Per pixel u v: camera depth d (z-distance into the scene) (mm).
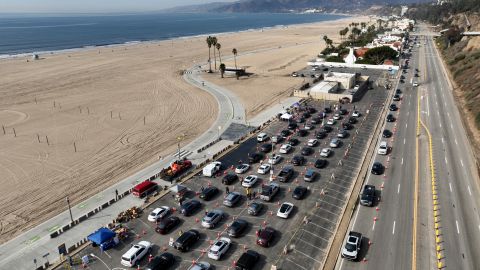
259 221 45094
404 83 119500
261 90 117812
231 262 37969
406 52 183750
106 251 40031
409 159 61719
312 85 118250
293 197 50188
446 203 47656
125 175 60875
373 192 49094
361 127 79125
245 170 58781
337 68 150625
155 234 43031
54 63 170750
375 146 68062
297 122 83188
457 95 102062
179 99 108250
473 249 38906
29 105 101875
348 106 95500
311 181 54906
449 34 183500
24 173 62156
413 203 48062
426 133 73875
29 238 43906
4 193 55906
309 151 65125
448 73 132250
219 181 56062
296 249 39781
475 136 71000
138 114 94250
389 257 38031
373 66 146750
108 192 54812
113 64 169125
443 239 40562
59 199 53750
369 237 41281
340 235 41844
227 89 120250
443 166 58656
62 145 74125
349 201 49125
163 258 37031
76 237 43281
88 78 137250
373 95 106500
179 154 65938
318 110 93000
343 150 66812
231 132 79562
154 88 122250
